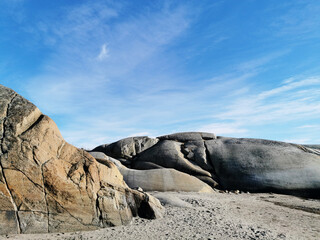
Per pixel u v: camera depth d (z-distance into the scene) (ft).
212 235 21.97
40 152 21.50
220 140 65.36
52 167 21.77
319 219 31.37
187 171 58.65
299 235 24.06
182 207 32.78
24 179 20.42
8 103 22.44
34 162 21.02
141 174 52.11
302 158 55.52
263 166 55.57
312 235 24.41
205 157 60.29
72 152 24.57
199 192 47.83
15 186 19.99
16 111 22.08
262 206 38.11
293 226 27.48
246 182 54.75
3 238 17.85
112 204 24.34
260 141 62.75
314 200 47.60
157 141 69.77
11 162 20.24
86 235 20.36
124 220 24.56
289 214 33.47
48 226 20.51
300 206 40.14
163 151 62.54
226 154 59.57
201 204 35.29
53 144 23.02
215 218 28.12
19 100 23.06
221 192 52.29
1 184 19.62
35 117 22.91
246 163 56.80
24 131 21.65
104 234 20.92
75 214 21.89
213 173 58.59
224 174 57.11
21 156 20.65
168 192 47.03
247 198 45.16
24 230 19.53
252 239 21.40
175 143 65.26
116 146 66.44
